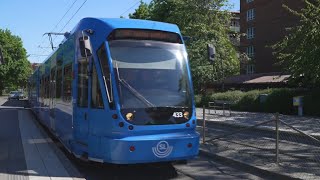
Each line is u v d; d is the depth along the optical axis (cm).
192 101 872
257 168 909
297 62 2608
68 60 1064
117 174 898
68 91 1043
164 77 853
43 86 1822
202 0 4178
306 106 2630
